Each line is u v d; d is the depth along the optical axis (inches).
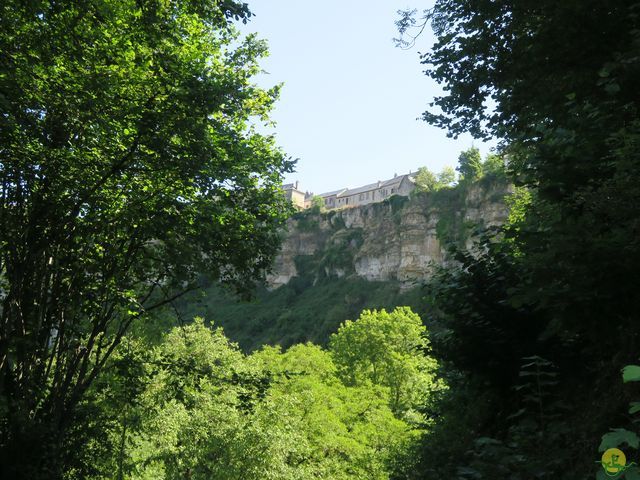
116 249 590.6
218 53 639.1
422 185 5216.5
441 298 347.6
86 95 437.7
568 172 224.2
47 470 494.9
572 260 196.2
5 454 465.4
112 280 558.6
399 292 4753.9
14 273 525.7
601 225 198.5
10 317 513.7
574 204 213.9
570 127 247.1
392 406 1893.5
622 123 230.8
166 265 599.5
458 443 343.6
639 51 236.4
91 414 631.2
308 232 6176.2
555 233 213.5
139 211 531.5
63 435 573.0
